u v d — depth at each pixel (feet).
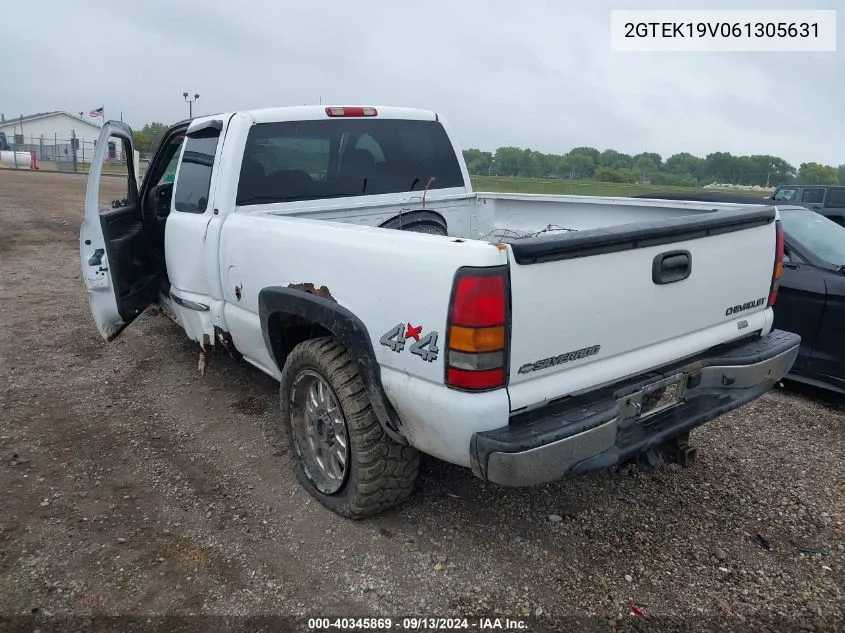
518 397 8.17
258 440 13.64
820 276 15.72
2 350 18.94
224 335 13.52
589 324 8.71
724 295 10.62
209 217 13.23
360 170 15.02
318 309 10.03
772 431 14.49
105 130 14.32
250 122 13.17
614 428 8.73
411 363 8.61
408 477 10.39
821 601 9.23
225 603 9.01
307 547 10.19
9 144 188.03
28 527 10.58
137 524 10.73
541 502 11.48
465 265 7.87
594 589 9.39
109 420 14.55
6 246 37.50
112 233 15.43
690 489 12.03
